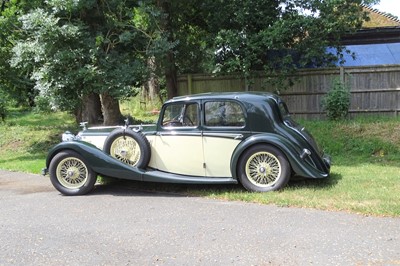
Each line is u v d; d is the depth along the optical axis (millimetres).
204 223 4879
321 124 11805
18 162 10398
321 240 4188
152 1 11945
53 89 10367
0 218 5402
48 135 14234
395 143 9953
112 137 6598
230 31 12391
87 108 14094
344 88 12570
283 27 12016
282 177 6047
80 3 10016
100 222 5078
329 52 13703
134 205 5812
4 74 13125
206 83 14133
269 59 13031
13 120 20031
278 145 5973
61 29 9805
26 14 10555
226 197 5984
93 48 10211
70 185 6590
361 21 13320
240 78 13641
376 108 12781
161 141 6492
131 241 4383
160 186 6898
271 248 4047
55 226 4980
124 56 10977
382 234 4285
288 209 5281
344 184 6391
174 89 14242
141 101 21406
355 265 3592
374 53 15453
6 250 4223
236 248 4082
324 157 7039
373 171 7555
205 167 6336
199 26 15008
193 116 6383
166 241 4344
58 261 3910
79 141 6629
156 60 12102
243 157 6148
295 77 13148
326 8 12516
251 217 5027
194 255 3949
